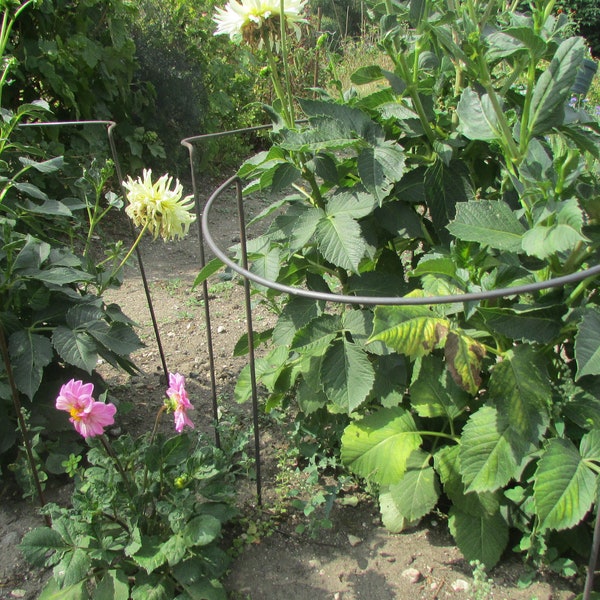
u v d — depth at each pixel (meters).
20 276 2.52
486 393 2.31
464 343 2.00
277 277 2.40
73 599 1.99
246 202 6.67
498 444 2.00
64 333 2.55
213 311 4.29
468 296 1.46
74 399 1.87
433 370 2.31
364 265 2.60
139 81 6.39
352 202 2.20
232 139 7.88
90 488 2.09
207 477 2.13
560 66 1.95
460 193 2.29
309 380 2.37
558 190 1.92
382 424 2.35
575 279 1.44
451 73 2.53
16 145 2.60
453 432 2.35
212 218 6.17
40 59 5.14
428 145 2.37
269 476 2.68
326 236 2.12
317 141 2.16
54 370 2.85
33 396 2.59
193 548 2.12
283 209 6.36
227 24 2.26
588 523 2.21
